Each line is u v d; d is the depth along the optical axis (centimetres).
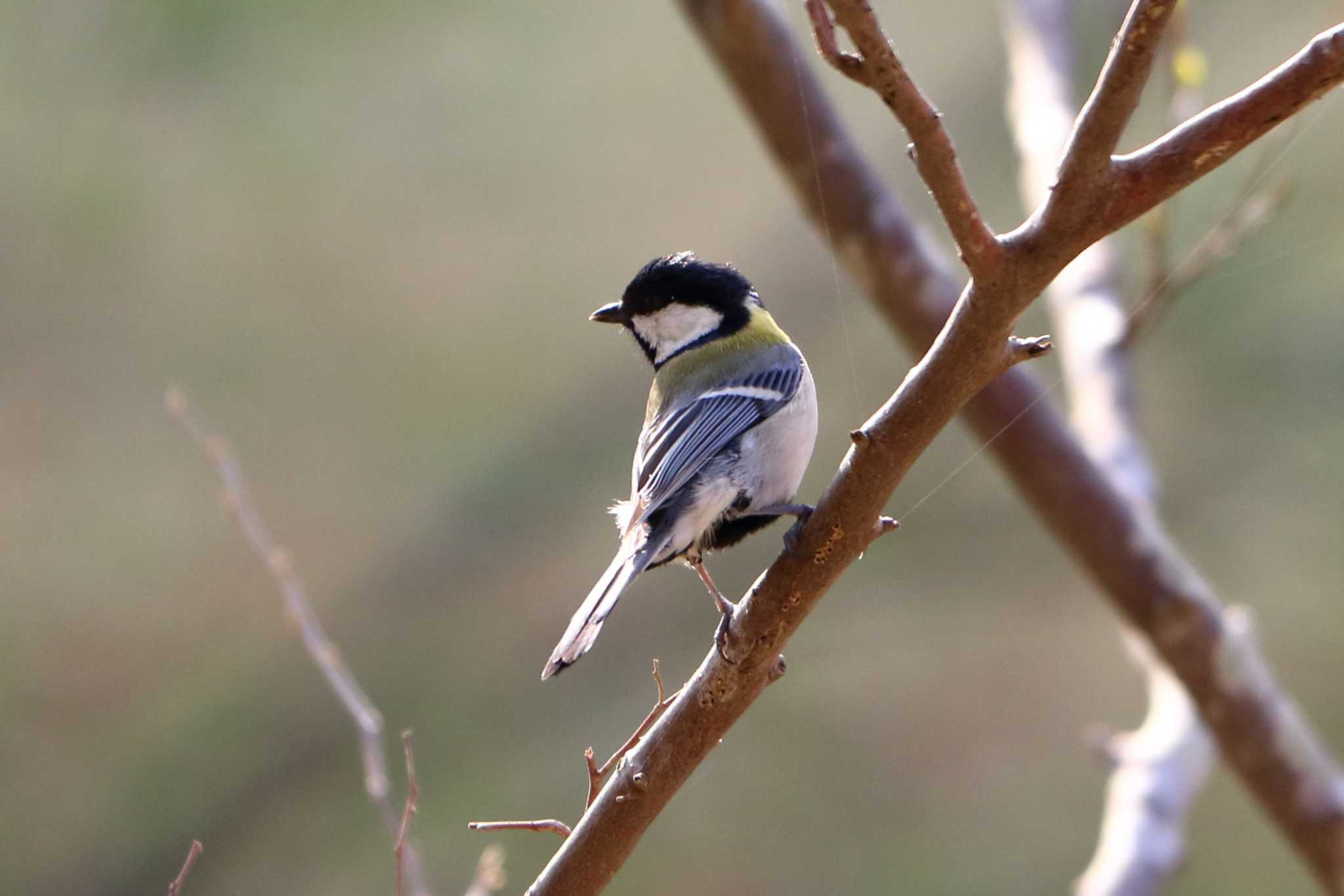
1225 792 1277
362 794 1332
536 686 1365
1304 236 1212
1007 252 346
